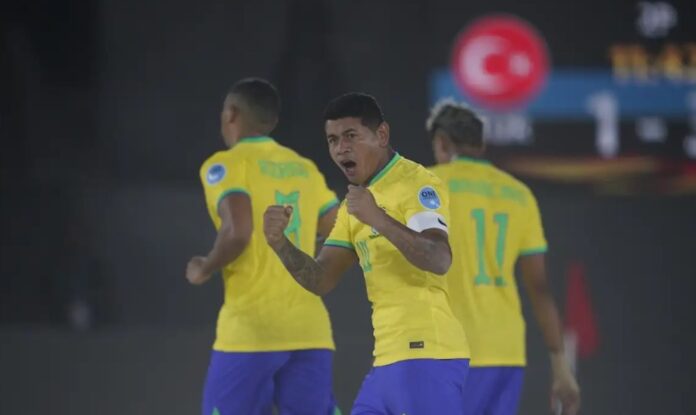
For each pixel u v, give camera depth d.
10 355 29.02
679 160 39.25
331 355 18.86
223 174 18.33
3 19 41.41
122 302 35.16
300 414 18.47
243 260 18.28
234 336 18.20
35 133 39.72
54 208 36.25
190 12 39.25
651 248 35.66
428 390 15.38
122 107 39.19
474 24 39.28
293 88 38.88
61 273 35.66
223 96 39.22
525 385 29.91
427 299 15.55
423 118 39.06
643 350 33.84
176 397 29.12
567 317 31.83
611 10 39.50
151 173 39.06
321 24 39.09
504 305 19.55
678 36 39.59
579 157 39.12
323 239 19.66
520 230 19.84
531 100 39.19
